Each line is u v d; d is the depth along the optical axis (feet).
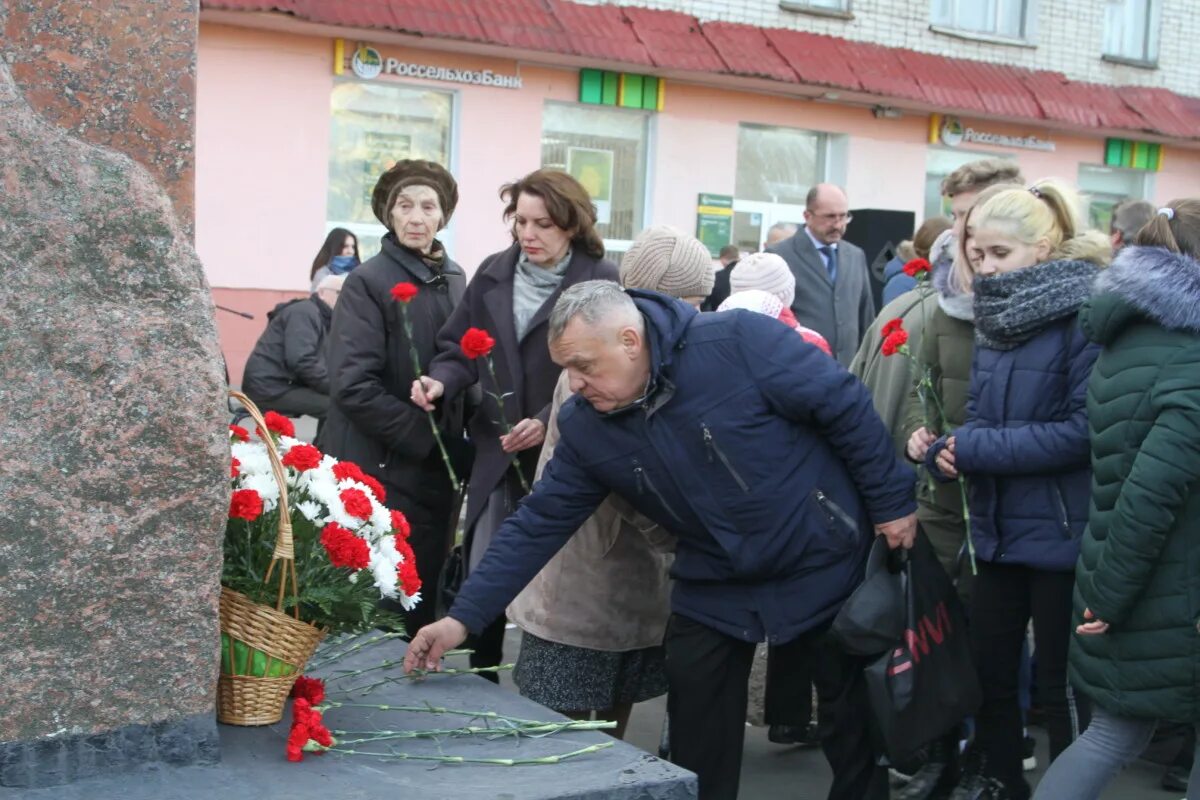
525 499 11.02
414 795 8.66
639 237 13.56
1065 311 11.87
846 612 10.36
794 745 16.01
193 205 9.68
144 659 8.80
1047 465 11.85
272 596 9.62
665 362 10.18
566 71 46.88
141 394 8.69
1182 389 10.12
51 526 8.50
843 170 53.26
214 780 8.78
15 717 8.48
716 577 10.72
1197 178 61.93
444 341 14.37
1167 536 10.36
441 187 14.82
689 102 49.44
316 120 42.93
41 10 9.21
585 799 8.86
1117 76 59.11
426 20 42.37
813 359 10.36
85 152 8.79
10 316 8.45
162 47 9.50
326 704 10.21
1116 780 15.03
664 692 13.14
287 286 43.11
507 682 17.83
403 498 14.38
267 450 9.77
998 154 56.95
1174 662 10.41
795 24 51.29
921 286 14.15
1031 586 12.40
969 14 55.98
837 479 10.61
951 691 10.69
